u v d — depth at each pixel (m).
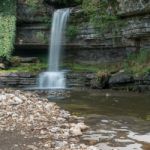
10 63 28.39
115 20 27.22
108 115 15.23
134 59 26.17
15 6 30.22
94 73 25.81
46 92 22.81
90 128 12.90
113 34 27.38
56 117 14.01
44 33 30.30
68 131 12.12
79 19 29.08
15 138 11.13
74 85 25.83
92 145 10.84
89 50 28.94
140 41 26.31
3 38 29.20
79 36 29.03
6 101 15.12
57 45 29.78
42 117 13.64
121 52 27.53
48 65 29.06
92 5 28.52
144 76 23.33
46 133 11.76
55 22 30.09
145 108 16.89
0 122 12.72
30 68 27.78
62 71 27.61
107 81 24.69
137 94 21.80
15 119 13.10
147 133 12.27
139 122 13.93
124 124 13.58
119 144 11.01
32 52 30.84
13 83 25.91
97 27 28.06
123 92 22.81
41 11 30.39
